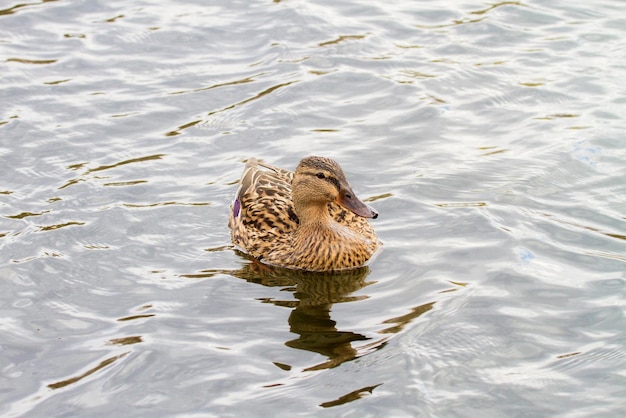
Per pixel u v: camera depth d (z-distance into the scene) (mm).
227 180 13914
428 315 10820
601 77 16172
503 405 9344
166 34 18016
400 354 10148
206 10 18938
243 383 9812
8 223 12891
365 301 11258
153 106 15828
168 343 10492
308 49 17453
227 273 11992
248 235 12562
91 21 18516
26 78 16594
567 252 11914
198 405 9508
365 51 17359
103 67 16984
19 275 11812
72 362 10227
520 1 18984
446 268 11750
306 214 12234
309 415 9289
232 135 15039
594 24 17984
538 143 14453
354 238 12070
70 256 12195
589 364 9891
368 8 18953
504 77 16391
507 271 11570
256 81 16500
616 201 12945
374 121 15320
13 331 10773
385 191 13469
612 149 14133
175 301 11320
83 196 13500
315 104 15820
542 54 17062
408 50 17406
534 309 10836
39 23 18406
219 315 11039
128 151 14641
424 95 15953
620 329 10414
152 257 12250
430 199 13234
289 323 10852
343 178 12047
